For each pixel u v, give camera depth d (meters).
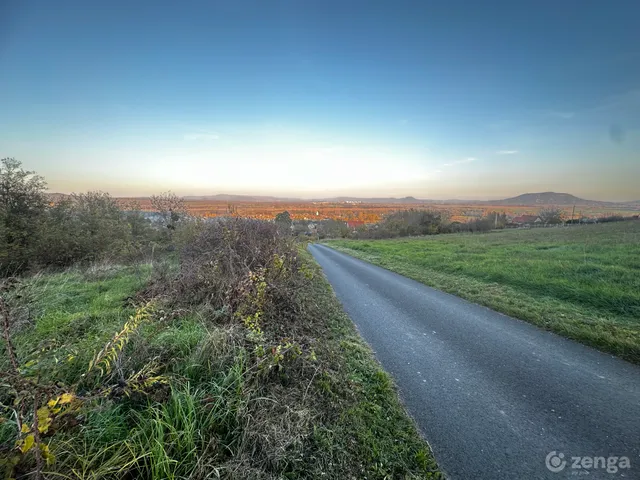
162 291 5.30
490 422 2.66
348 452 2.24
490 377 3.45
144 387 2.30
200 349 2.92
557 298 6.54
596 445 2.38
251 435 2.12
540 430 2.55
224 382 2.56
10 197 10.64
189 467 1.87
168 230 17.27
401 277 10.36
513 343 4.43
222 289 4.75
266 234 8.42
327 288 8.23
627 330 4.53
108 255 11.67
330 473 2.04
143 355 2.86
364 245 24.09
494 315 5.85
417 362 3.86
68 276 7.73
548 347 4.28
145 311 3.59
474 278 9.10
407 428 2.56
